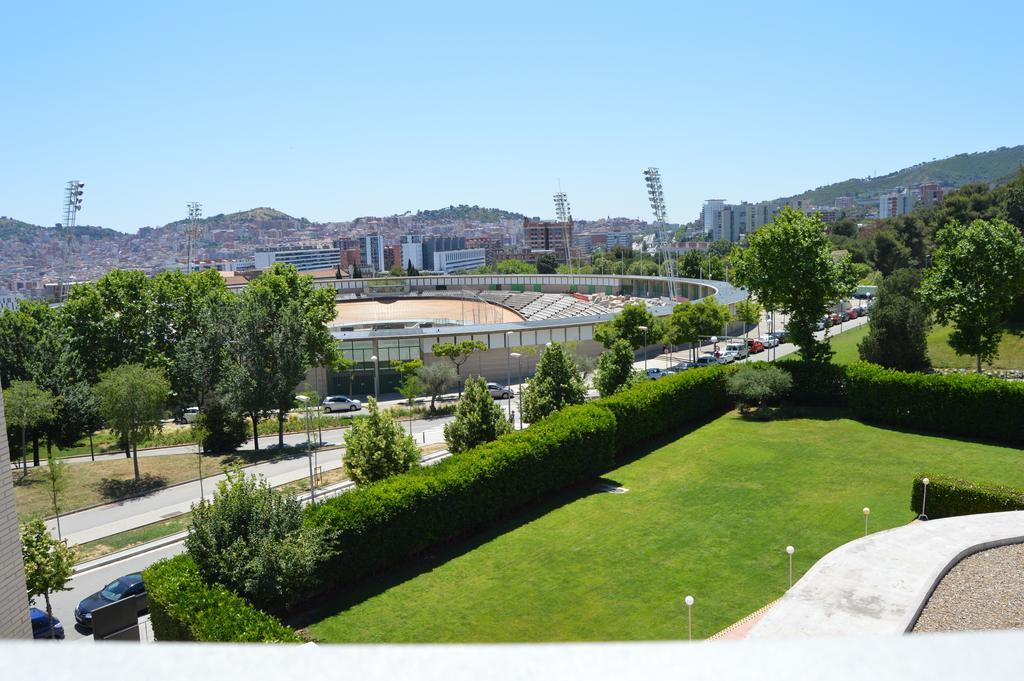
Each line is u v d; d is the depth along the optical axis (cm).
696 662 226
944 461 3625
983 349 5366
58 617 2630
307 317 6228
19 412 4116
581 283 13700
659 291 12312
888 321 5819
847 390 4712
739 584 2448
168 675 207
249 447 5197
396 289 15088
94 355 5972
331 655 224
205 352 5003
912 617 1470
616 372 4691
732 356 7669
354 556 2556
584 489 3531
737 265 5312
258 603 2273
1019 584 1620
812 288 5031
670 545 2794
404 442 3281
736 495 3309
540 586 2516
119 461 4547
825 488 3334
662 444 4244
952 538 1869
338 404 6800
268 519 2327
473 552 2841
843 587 1598
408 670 219
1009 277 5109
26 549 2286
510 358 8156
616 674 220
